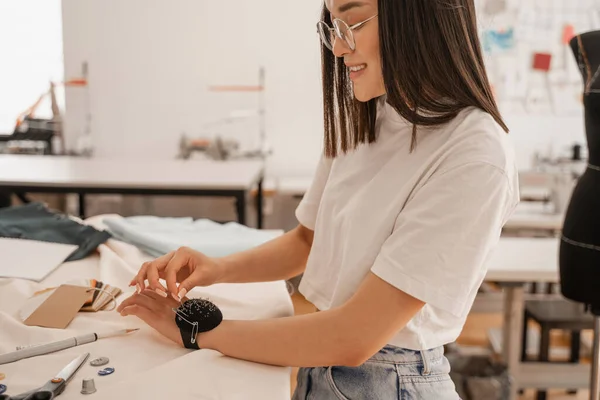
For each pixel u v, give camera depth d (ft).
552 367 7.67
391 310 2.85
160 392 2.66
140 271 3.53
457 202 2.79
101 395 2.62
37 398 2.46
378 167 3.41
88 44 13.69
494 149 2.85
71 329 3.40
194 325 3.13
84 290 3.83
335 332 2.89
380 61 3.03
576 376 7.64
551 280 6.67
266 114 13.97
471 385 6.69
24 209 5.60
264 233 5.55
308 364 2.93
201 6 13.55
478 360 7.27
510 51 13.70
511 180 2.90
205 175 10.28
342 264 3.33
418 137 3.20
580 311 8.28
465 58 3.00
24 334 3.28
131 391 2.65
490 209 2.79
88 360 3.04
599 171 5.98
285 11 13.56
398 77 2.92
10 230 5.06
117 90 13.85
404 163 3.20
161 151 14.11
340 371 3.31
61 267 4.55
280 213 14.23
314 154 14.12
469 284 2.81
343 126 3.59
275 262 4.04
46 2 13.57
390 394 3.20
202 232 5.49
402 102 3.00
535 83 13.84
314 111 13.93
